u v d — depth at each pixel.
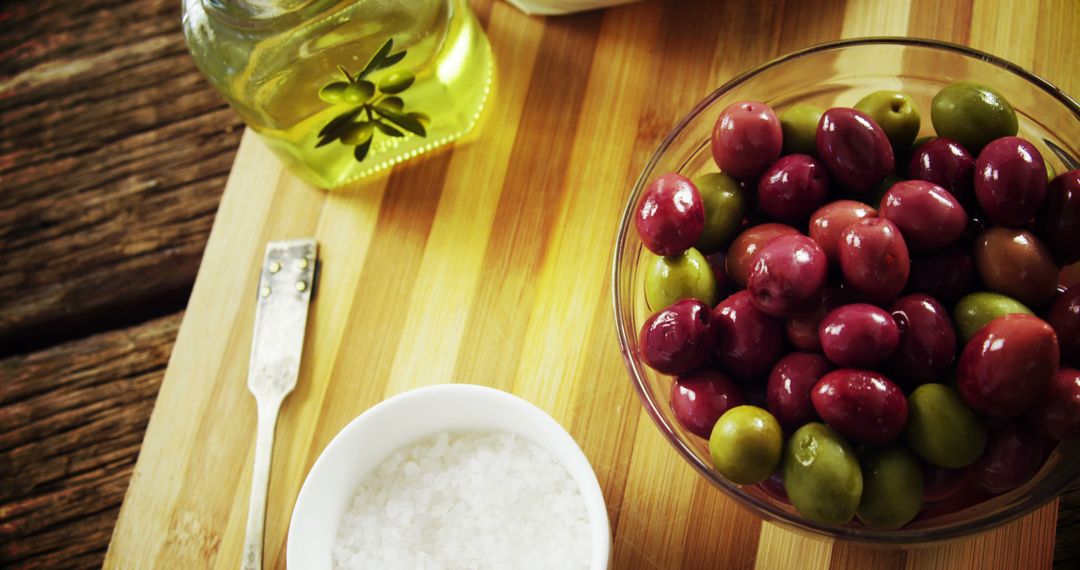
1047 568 0.45
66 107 0.58
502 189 0.51
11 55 0.59
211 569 0.49
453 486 0.47
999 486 0.40
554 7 0.52
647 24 0.52
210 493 0.49
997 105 0.42
